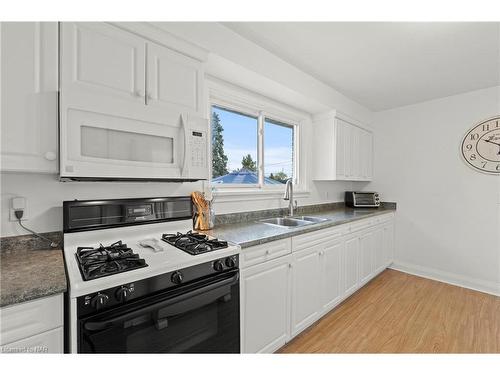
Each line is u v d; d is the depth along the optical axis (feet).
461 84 8.67
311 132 10.03
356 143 10.68
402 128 11.10
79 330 2.73
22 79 3.20
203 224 5.90
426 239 10.41
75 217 4.11
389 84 8.71
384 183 11.69
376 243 9.84
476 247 9.20
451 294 8.62
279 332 5.48
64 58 3.42
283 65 7.03
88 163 3.59
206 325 3.87
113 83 3.84
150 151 4.30
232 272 4.28
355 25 5.45
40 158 3.33
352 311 7.44
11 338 2.49
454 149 9.70
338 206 11.52
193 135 4.76
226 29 5.50
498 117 8.73
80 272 3.14
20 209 3.86
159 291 3.35
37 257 3.64
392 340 6.03
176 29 4.59
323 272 6.89
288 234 5.62
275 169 9.04
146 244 4.34
